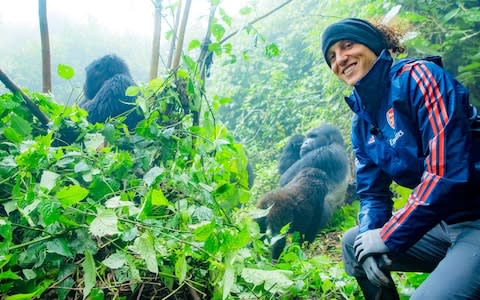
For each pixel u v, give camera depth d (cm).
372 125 201
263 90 967
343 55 200
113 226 179
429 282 170
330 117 708
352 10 666
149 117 276
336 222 521
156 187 232
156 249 202
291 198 440
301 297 270
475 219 179
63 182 241
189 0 323
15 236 215
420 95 175
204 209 221
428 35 569
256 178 709
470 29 546
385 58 192
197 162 274
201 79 315
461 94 170
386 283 186
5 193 226
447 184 159
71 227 196
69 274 197
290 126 868
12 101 256
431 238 206
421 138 183
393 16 387
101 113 387
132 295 206
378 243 186
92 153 245
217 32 304
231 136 299
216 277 214
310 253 432
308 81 867
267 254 330
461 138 162
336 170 518
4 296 179
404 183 196
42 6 297
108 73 435
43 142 221
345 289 274
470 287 162
